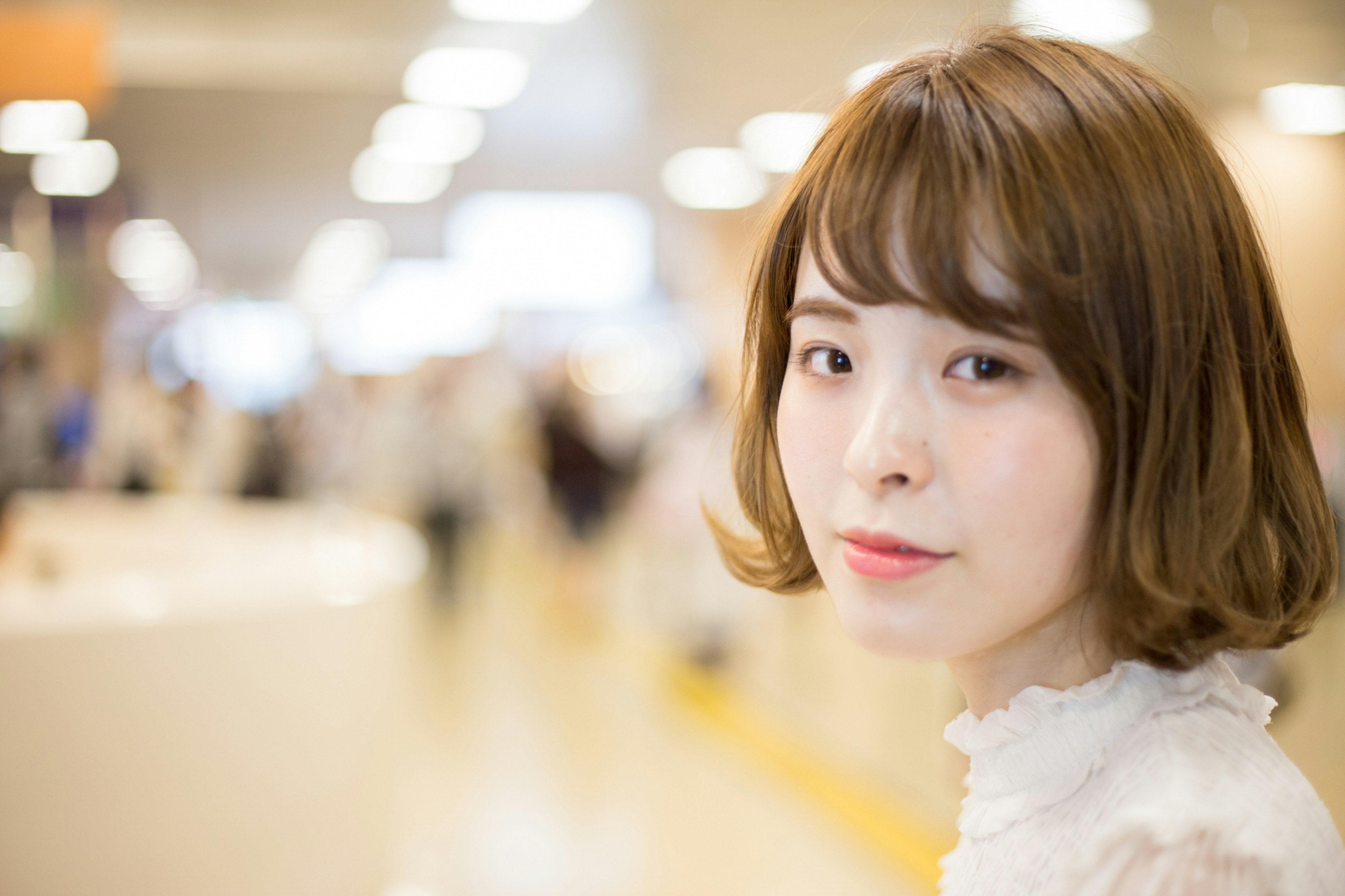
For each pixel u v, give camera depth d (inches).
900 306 20.3
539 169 346.9
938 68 21.8
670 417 269.0
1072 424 19.8
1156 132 21.0
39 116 209.8
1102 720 21.2
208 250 311.1
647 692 212.2
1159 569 20.1
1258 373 22.3
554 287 423.2
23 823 92.7
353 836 113.1
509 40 206.7
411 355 423.2
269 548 150.1
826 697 174.1
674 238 417.1
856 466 20.4
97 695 95.0
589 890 127.3
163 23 194.1
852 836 139.2
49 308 229.3
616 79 235.1
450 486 281.4
